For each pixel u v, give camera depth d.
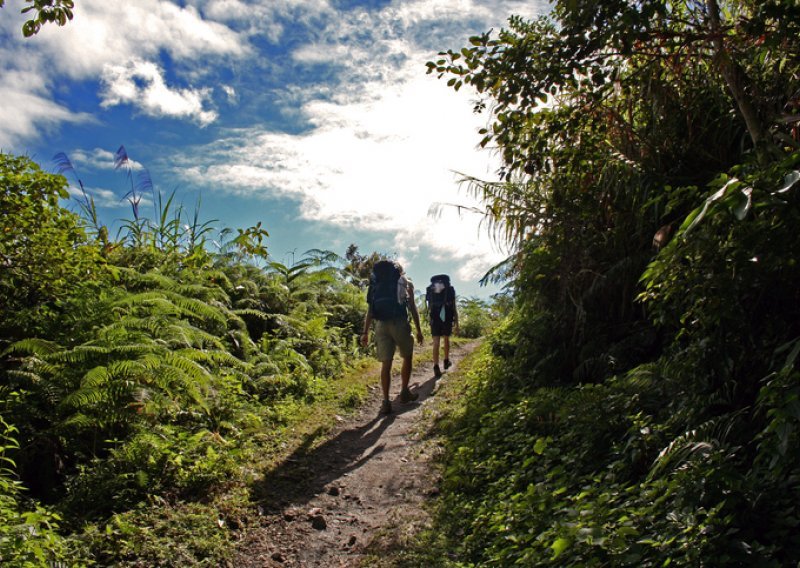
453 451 5.87
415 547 4.11
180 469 4.87
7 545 3.07
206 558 3.89
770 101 4.70
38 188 5.39
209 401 6.33
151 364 5.21
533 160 5.20
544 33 4.70
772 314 3.64
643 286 5.77
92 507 4.25
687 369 4.00
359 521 4.71
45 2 4.23
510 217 6.99
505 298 8.07
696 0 4.51
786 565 2.43
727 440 3.43
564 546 2.85
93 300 6.00
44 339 5.58
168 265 8.83
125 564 3.60
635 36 4.04
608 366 5.74
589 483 4.07
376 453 6.23
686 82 5.45
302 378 8.21
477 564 3.71
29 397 4.91
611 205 6.12
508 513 3.90
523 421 5.53
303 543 4.34
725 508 2.79
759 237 3.14
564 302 6.61
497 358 8.39
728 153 5.26
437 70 4.59
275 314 9.67
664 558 2.72
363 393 8.71
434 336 10.20
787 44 4.29
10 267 5.56
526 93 4.45
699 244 3.38
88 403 4.79
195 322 7.82
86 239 6.56
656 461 3.36
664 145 5.66
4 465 4.33
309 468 5.73
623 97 5.51
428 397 8.59
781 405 2.61
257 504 4.81
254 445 6.01
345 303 13.11
